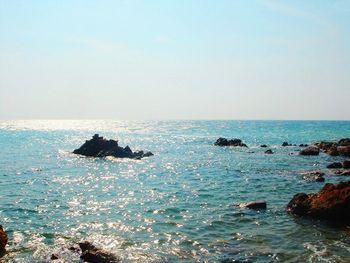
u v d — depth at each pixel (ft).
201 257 53.52
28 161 180.75
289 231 65.16
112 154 203.41
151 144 300.61
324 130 530.68
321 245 58.03
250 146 272.51
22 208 83.25
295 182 117.08
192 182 121.08
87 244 56.44
